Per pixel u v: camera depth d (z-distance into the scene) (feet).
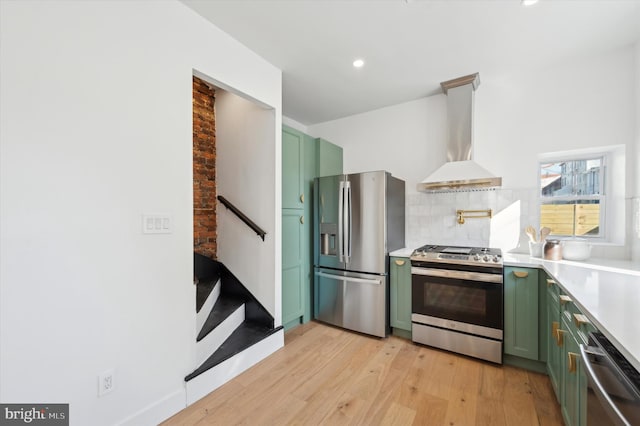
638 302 3.78
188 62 5.65
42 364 3.85
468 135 8.74
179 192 5.50
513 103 8.48
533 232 7.97
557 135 7.91
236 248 9.15
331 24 6.18
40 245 3.84
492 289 7.04
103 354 4.44
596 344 3.25
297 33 6.49
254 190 8.58
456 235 9.41
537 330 6.61
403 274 8.59
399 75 8.51
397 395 5.90
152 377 5.06
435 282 7.85
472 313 7.32
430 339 7.95
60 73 4.00
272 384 6.32
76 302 4.16
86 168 4.26
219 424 5.11
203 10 5.72
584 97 7.57
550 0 5.42
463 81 8.66
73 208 4.13
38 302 3.82
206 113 9.74
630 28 6.27
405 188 10.50
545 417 5.19
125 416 4.69
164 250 5.26
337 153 11.60
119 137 4.63
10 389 3.62
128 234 4.75
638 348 2.44
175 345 5.43
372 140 11.35
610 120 7.26
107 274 4.49
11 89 3.60
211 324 7.00
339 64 7.88
